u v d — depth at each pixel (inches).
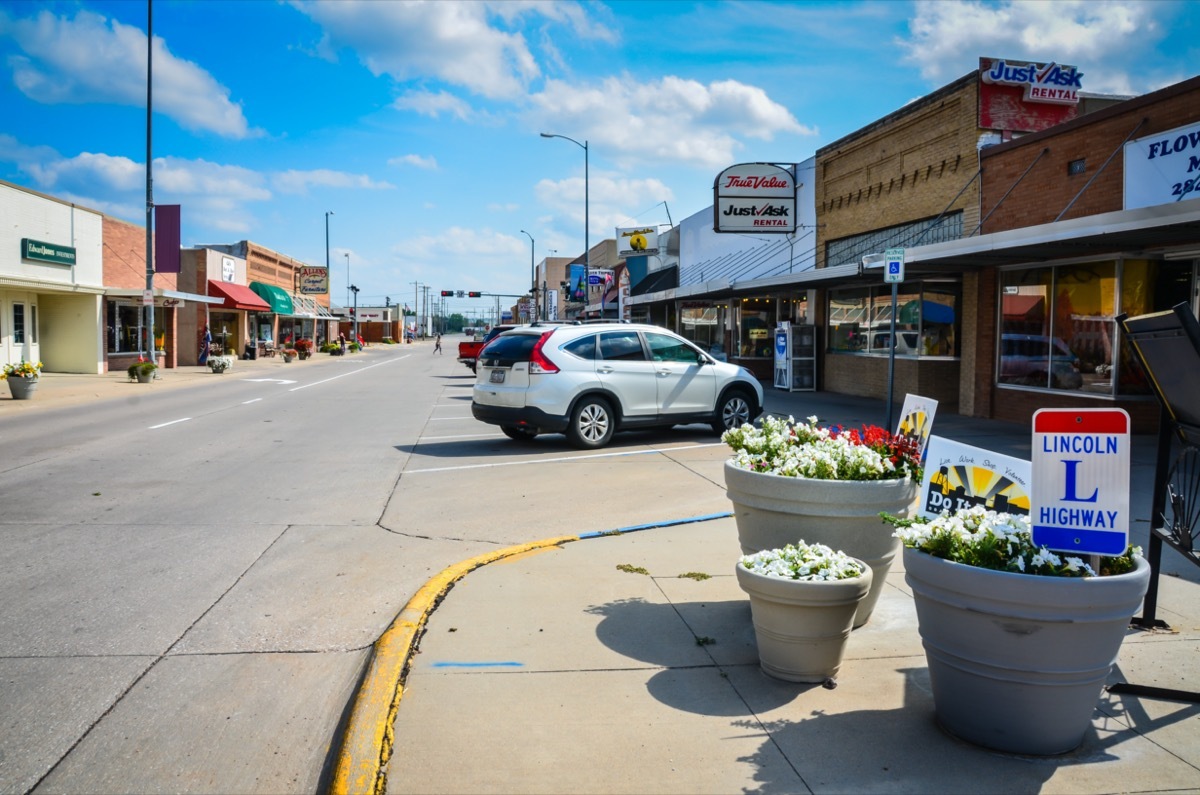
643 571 247.1
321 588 238.1
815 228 943.0
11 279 1014.4
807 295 973.2
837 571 166.2
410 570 256.5
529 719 154.3
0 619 210.7
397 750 142.9
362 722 149.0
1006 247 481.7
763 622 170.9
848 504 191.9
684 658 183.0
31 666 182.1
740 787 133.0
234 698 168.4
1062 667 136.8
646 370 522.9
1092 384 541.6
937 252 541.6
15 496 361.4
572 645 189.6
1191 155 457.1
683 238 1411.2
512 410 499.5
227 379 1210.0
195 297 1422.2
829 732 150.7
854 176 855.1
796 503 195.0
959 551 146.3
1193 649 187.2
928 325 736.3
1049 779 135.3
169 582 241.8
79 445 521.3
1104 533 140.4
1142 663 179.5
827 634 166.7
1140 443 485.7
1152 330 171.9
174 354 1491.1
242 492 375.6
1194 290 510.3
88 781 137.3
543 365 495.2
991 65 649.0
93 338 1233.4
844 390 884.0
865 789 132.6
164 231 1370.6
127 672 179.8
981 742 144.9
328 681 177.2
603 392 510.0
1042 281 588.4
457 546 285.6
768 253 1062.4
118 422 652.7
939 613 146.6
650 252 1707.7
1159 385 184.1
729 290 967.0
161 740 151.1
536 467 445.7
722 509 342.6
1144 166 488.1
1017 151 608.4
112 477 410.3
